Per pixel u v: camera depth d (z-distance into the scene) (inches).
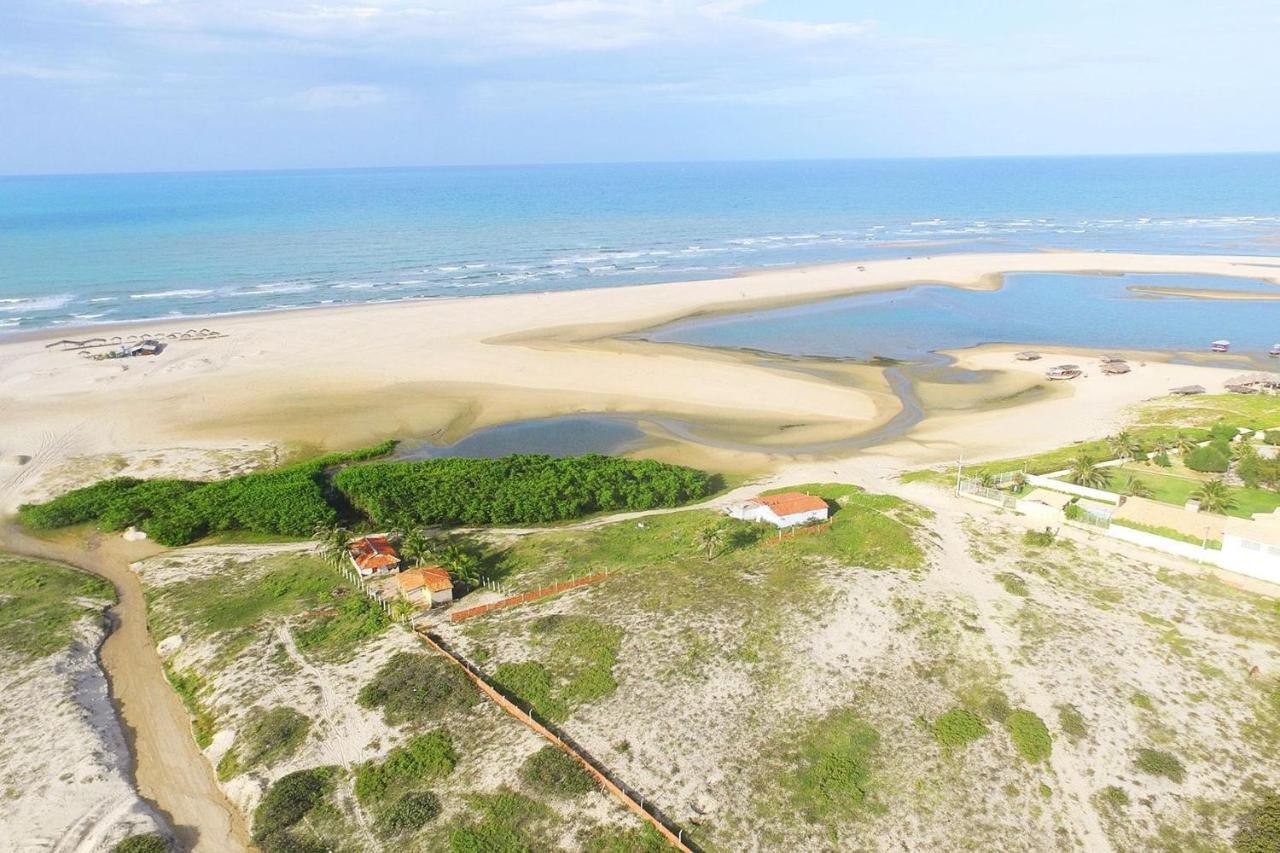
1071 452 3265.3
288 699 1843.0
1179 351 4945.9
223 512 2758.4
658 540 2620.6
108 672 2006.6
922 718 1745.8
